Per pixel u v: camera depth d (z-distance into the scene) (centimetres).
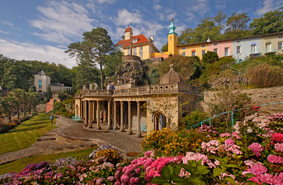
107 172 750
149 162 579
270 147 479
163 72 3753
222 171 373
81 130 2555
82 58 4134
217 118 1203
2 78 9731
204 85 2850
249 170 397
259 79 1510
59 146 1827
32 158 1619
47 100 8712
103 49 4175
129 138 1984
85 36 4006
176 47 5119
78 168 823
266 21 4341
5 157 1653
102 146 1147
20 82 8994
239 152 470
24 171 793
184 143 779
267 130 613
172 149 804
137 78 4062
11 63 9712
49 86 9025
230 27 6309
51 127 3662
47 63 12569
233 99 1179
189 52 4772
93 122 3170
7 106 4584
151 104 1783
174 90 1520
